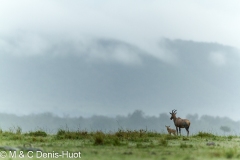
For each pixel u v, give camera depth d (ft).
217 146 258.16
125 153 218.79
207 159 196.85
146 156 206.49
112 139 286.46
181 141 295.28
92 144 264.52
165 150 233.96
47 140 288.30
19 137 294.25
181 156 205.57
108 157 203.82
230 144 275.18
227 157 202.39
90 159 199.21
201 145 264.72
